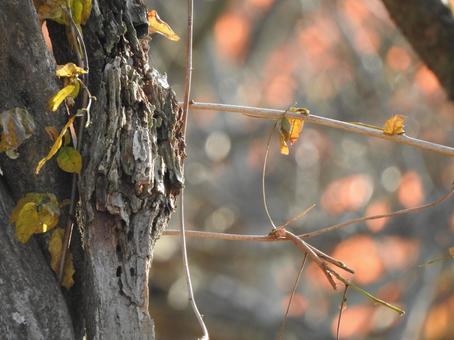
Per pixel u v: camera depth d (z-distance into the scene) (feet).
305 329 37.88
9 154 9.24
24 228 9.20
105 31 9.58
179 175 9.32
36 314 9.14
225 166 47.55
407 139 10.55
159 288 35.50
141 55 9.67
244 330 37.24
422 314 34.50
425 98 40.24
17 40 9.28
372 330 36.09
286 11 46.47
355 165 45.37
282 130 10.44
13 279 9.12
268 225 43.32
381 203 38.11
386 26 41.45
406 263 36.96
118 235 9.05
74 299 9.53
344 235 37.40
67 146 9.39
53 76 9.44
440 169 39.99
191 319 35.53
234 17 45.24
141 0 9.91
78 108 9.47
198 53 40.29
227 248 39.93
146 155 9.00
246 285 44.09
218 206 43.06
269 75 48.96
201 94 47.52
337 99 45.73
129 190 9.00
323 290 42.06
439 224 36.70
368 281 36.78
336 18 44.32
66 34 9.72
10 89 9.36
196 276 37.42
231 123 48.39
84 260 9.22
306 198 45.42
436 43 15.97
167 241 36.11
